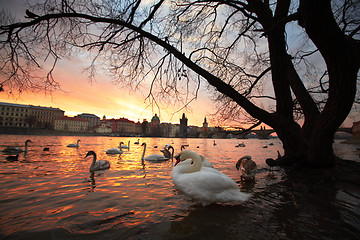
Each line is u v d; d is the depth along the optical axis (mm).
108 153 16328
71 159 11406
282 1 6828
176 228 3178
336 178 6352
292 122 7898
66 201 4332
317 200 4594
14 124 124625
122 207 4031
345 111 5590
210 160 12734
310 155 7230
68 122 142875
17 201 4285
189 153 4848
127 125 177250
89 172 7762
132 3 6598
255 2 6645
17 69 5887
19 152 14203
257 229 3178
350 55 4793
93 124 177375
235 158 14445
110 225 3221
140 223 3324
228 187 3941
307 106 8367
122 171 8148
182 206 4168
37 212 3703
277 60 7164
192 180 4008
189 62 7066
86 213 3689
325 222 3441
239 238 2893
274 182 6422
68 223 3258
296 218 3592
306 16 4359
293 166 7641
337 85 5281
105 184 5891
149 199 4559
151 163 10992
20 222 3268
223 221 3455
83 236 2857
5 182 5914
